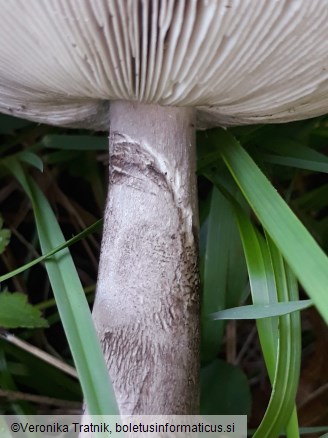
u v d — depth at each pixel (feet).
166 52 0.24
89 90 0.27
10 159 0.38
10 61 0.25
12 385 0.32
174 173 0.29
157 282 0.27
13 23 0.21
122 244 0.28
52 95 0.29
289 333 0.26
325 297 0.21
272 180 0.40
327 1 0.20
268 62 0.24
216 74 0.25
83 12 0.21
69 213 0.46
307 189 0.47
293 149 0.37
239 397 0.34
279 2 0.20
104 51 0.23
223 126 0.34
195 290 0.28
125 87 0.27
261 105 0.29
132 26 0.22
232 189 0.37
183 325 0.27
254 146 0.38
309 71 0.25
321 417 0.35
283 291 0.28
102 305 0.27
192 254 0.29
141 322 0.26
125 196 0.28
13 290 0.43
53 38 0.22
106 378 0.23
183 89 0.26
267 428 0.25
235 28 0.21
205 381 0.35
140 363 0.26
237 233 0.35
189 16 0.21
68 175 0.47
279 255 0.28
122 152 0.29
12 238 0.45
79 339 0.24
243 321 0.44
